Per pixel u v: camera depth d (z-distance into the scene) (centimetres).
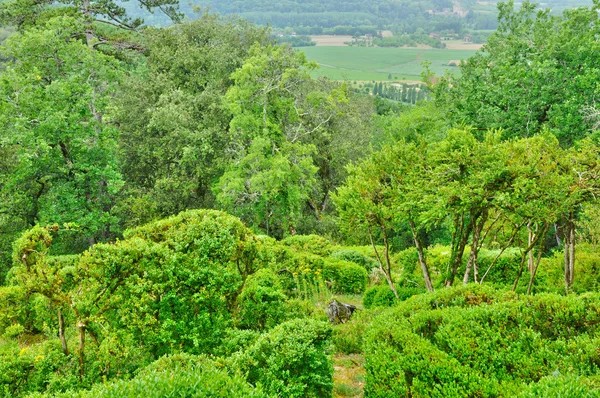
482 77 2356
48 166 2261
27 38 2206
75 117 2112
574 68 2000
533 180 968
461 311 850
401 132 3534
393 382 732
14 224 2430
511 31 2552
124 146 2870
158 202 2584
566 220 1150
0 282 2277
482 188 1003
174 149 2709
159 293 849
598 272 1348
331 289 1745
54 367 778
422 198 1122
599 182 979
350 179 1285
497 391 638
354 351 1066
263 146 2566
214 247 934
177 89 2934
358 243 3111
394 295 1392
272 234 3086
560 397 559
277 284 1073
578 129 1855
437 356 730
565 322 789
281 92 2894
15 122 2008
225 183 2603
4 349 844
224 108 2725
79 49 2319
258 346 754
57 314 854
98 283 815
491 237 1845
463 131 1121
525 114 1936
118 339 802
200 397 549
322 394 747
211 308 900
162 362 700
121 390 552
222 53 3089
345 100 2988
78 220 2225
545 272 1441
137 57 3703
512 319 812
